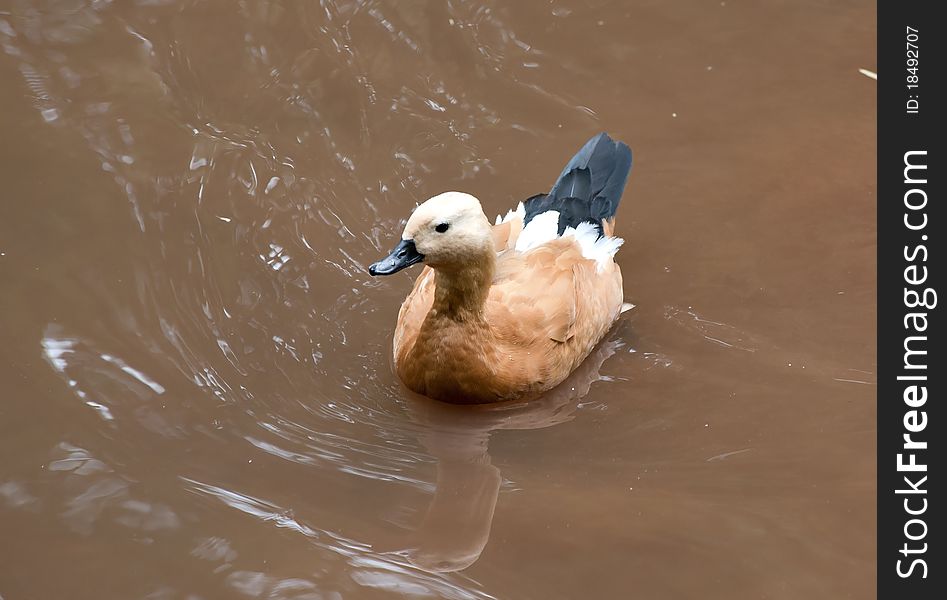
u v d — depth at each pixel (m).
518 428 11.80
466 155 14.93
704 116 15.82
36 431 11.12
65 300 12.58
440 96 15.70
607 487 10.88
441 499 10.72
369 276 13.41
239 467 10.92
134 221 13.57
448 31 16.58
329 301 13.02
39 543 9.98
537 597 9.55
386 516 10.48
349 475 10.96
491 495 10.77
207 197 13.95
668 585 9.67
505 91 15.91
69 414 11.33
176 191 13.98
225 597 9.50
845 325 12.97
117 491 10.53
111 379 11.77
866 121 15.74
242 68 15.67
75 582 9.61
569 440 11.59
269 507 10.47
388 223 13.98
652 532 10.26
